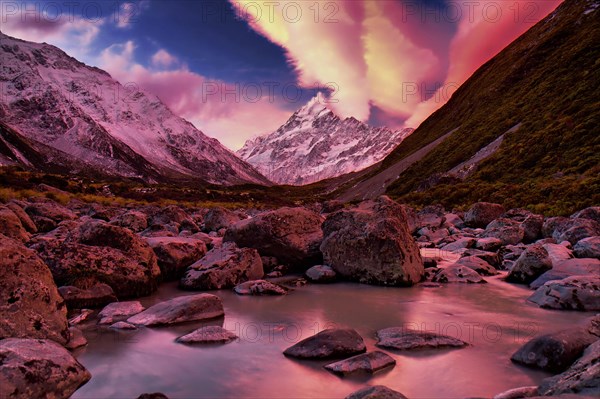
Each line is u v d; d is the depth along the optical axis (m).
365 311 10.05
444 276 13.60
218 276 12.47
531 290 12.28
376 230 13.34
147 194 72.19
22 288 7.16
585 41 78.38
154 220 24.11
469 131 90.00
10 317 6.88
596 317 7.63
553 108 63.53
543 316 9.61
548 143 52.38
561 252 14.15
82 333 8.10
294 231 15.42
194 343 7.64
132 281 11.11
